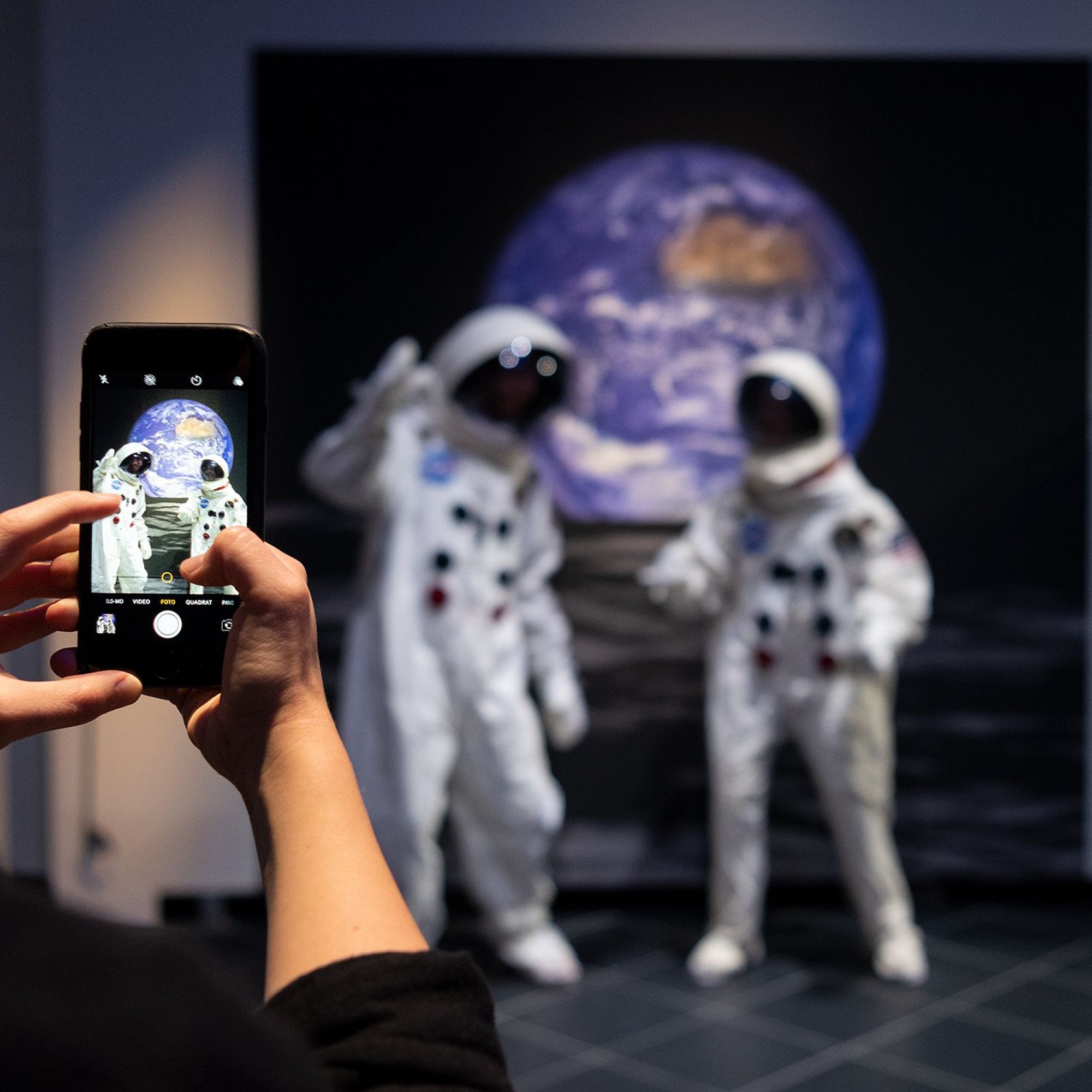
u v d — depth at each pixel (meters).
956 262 3.26
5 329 3.13
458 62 3.16
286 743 0.48
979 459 3.29
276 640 0.49
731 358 3.26
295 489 3.16
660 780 3.28
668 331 3.24
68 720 0.53
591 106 3.19
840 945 3.11
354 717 2.79
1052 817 3.33
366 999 0.38
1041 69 3.23
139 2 3.06
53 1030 0.19
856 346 3.27
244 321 3.12
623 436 3.25
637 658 3.26
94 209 3.06
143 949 0.21
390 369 2.61
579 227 3.21
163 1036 0.20
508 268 3.20
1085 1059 2.41
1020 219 3.26
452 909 3.30
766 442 2.90
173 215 3.09
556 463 3.24
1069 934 3.17
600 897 3.34
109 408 0.75
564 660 2.98
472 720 2.79
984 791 3.32
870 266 3.26
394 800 2.72
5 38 3.10
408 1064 0.36
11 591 0.74
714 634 3.05
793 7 3.20
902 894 2.93
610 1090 2.28
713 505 3.03
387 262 3.16
